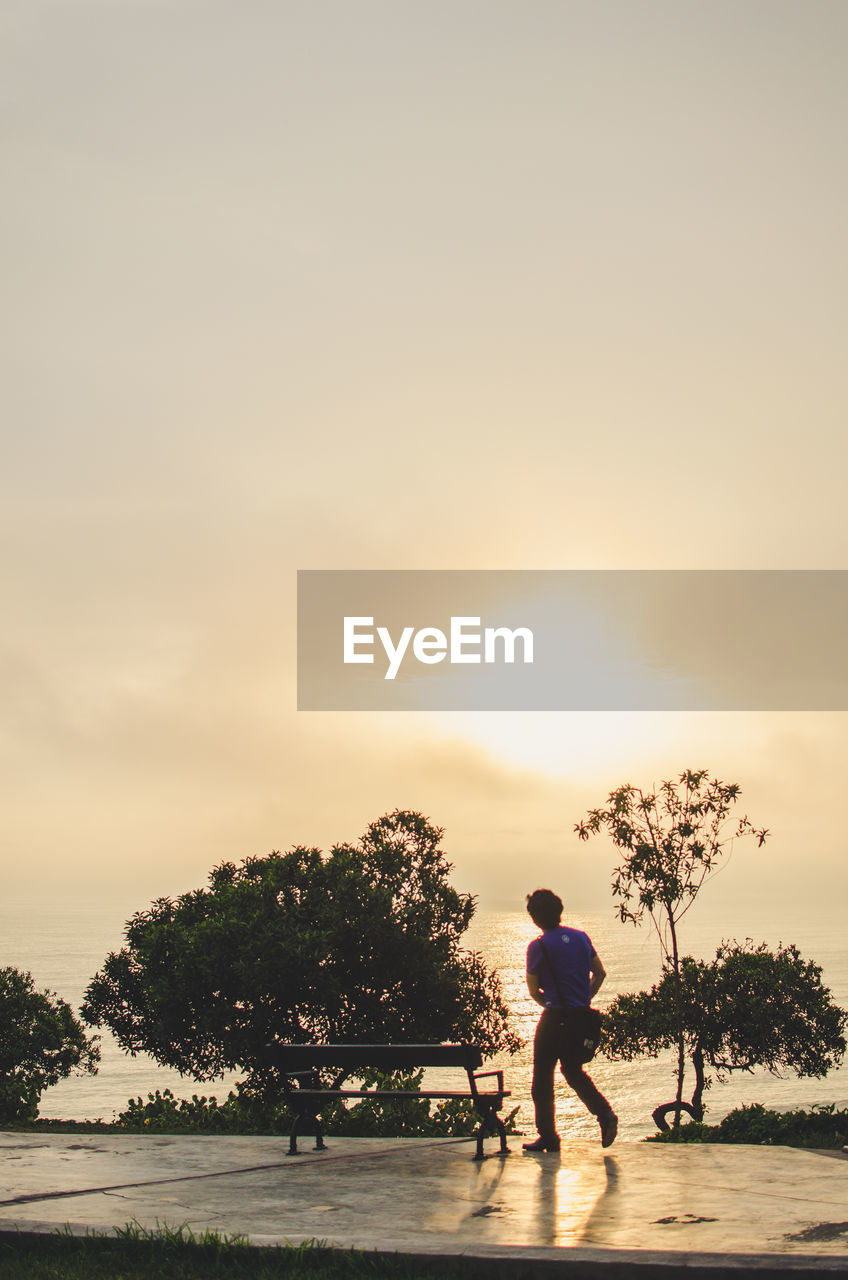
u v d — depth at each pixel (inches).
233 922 1063.0
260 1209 237.9
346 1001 1099.3
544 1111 310.8
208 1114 620.4
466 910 1259.8
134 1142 333.4
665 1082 6328.7
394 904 1179.3
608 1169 275.3
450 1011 1150.3
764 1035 905.5
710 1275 184.9
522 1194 248.1
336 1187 260.1
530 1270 192.2
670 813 816.9
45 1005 1457.9
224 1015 1050.7
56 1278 199.0
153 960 1107.3
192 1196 251.8
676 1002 874.1
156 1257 207.5
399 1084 506.3
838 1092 5984.3
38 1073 1419.8
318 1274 195.5
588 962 321.4
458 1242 205.6
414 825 1277.1
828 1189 247.3
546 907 326.6
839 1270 181.3
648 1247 197.9
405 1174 275.6
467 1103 487.5
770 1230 209.8
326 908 1095.0
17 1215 234.4
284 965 1016.2
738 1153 297.3
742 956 967.6
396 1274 196.2
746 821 807.1
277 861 1216.2
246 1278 197.0
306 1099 321.7
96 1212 236.4
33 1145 326.6
